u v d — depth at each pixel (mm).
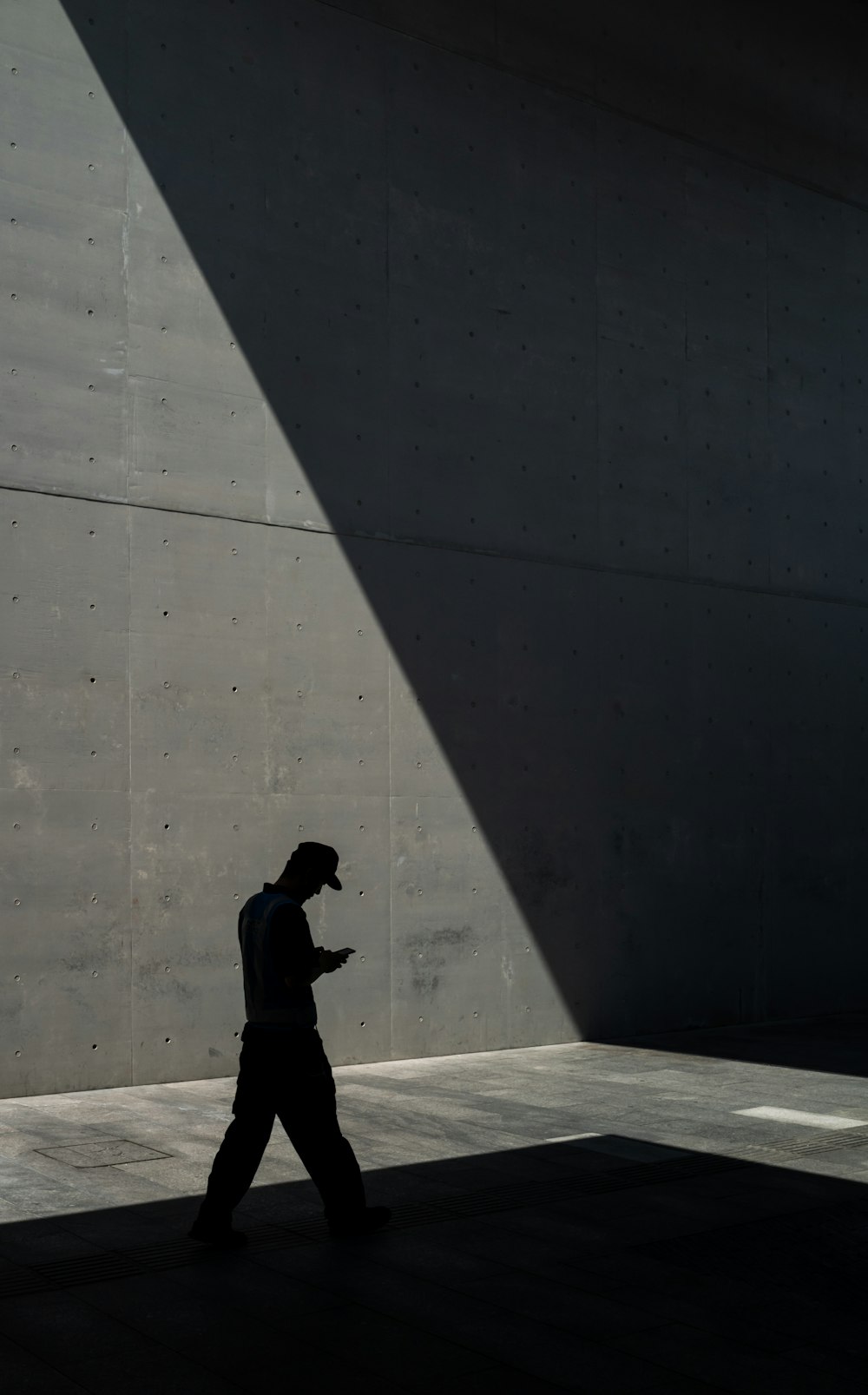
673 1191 6332
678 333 12883
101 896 9195
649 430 12578
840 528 14117
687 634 12711
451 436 11227
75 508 9289
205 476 9883
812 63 14086
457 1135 7559
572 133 12227
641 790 12234
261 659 10062
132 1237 5461
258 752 9992
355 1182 5496
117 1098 8734
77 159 9461
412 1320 4523
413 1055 10602
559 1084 9336
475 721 11180
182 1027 9492
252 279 10219
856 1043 11500
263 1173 6609
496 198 11664
